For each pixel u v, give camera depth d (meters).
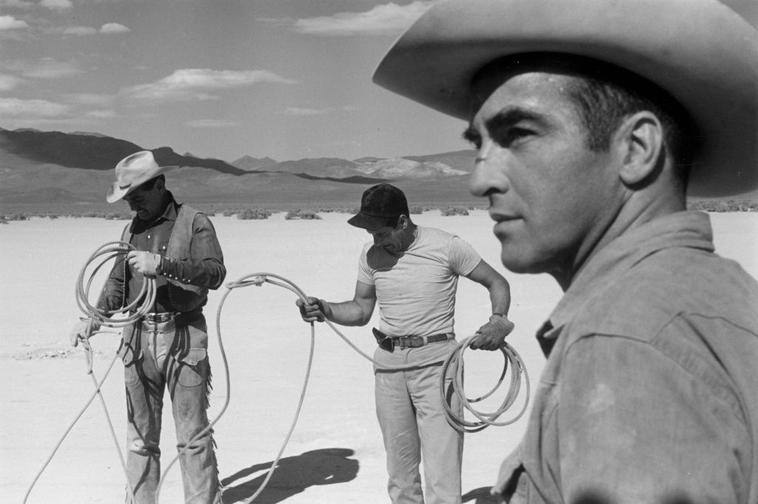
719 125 1.64
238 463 8.45
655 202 1.58
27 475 8.10
